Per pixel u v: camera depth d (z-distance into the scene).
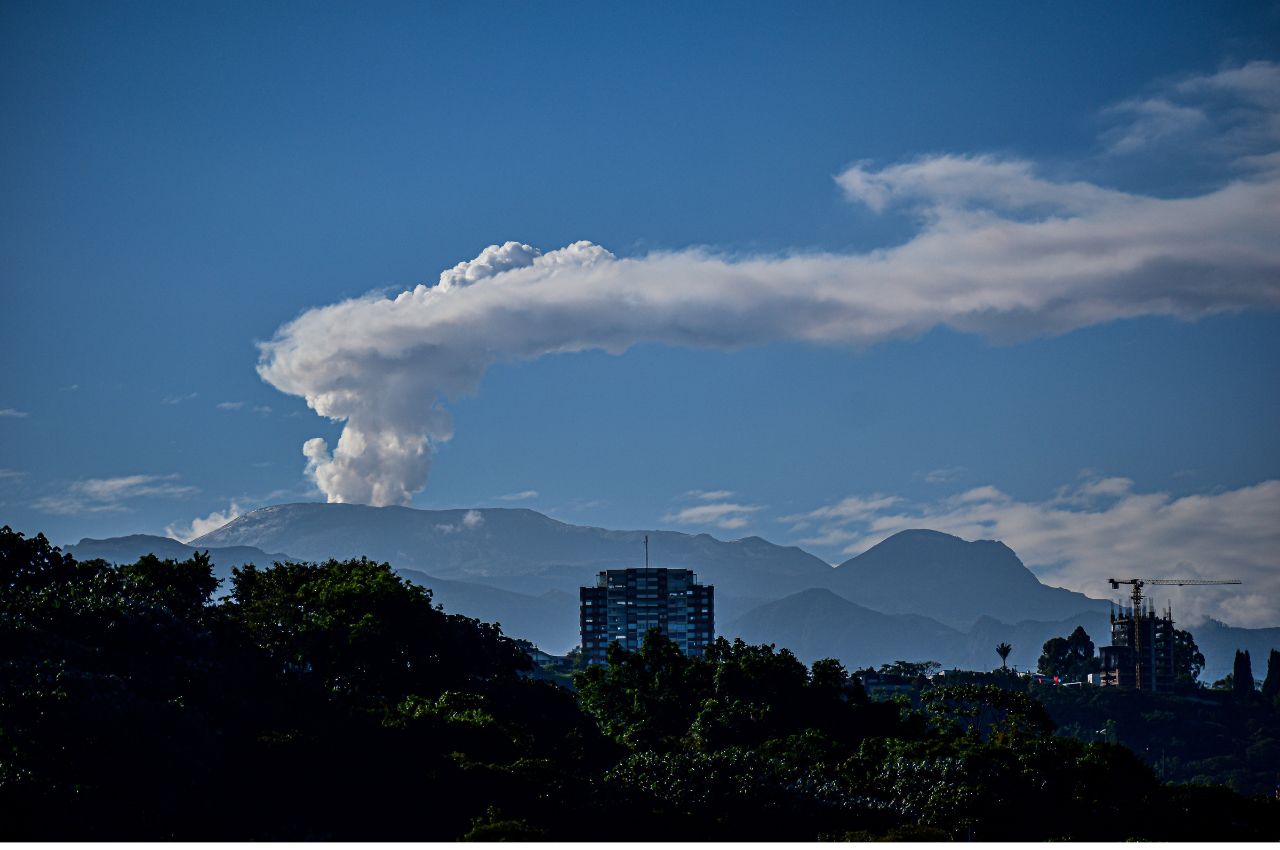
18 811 186.25
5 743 197.62
